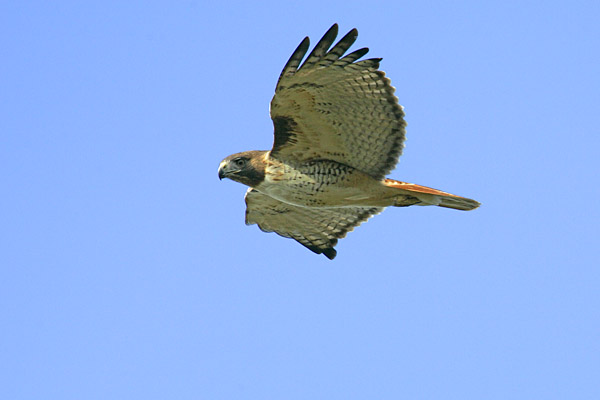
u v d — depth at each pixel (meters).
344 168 14.03
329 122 13.57
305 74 12.81
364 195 14.17
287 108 13.35
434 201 14.01
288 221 17.16
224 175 14.27
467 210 14.20
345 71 12.88
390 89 13.15
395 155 13.71
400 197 14.16
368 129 13.60
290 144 13.87
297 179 14.09
